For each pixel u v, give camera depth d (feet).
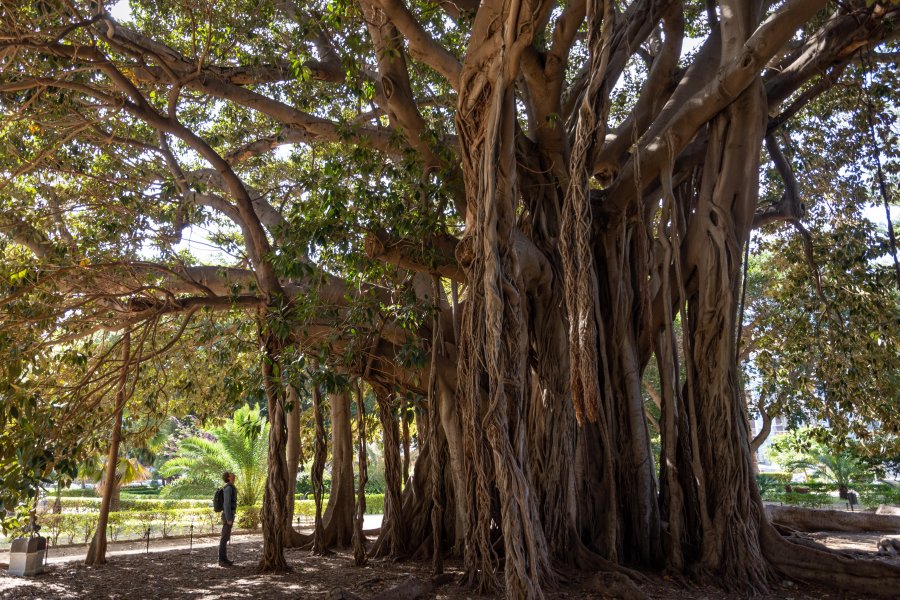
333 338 29.71
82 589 28.76
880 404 42.55
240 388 30.40
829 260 44.60
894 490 92.02
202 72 34.86
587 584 26.09
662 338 33.19
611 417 31.73
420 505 39.04
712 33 35.78
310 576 31.94
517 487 19.69
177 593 27.71
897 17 30.12
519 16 20.10
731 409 29.04
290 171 50.08
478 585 26.53
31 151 33.88
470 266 23.86
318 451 39.73
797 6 26.21
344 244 29.25
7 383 22.95
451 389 34.42
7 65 27.48
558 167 32.48
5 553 46.11
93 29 32.07
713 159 31.30
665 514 31.37
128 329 31.73
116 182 34.32
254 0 35.91
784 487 100.99
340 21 28.71
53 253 30.07
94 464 25.98
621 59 34.71
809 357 46.47
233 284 36.24
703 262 30.58
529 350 31.27
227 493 36.45
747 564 27.09
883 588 25.44
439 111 43.24
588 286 17.34
